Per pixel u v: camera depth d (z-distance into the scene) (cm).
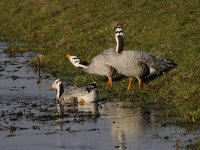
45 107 1936
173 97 1919
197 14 2833
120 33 2066
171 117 1747
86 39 2856
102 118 1775
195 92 1884
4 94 2136
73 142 1570
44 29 3450
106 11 3312
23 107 1942
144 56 2038
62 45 2892
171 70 2095
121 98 2002
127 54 2036
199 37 2478
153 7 3117
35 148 1530
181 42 2441
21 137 1623
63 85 2217
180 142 1527
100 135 1619
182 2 3044
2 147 1545
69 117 1802
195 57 2186
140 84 2058
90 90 1958
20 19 3894
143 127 1669
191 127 1647
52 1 3906
